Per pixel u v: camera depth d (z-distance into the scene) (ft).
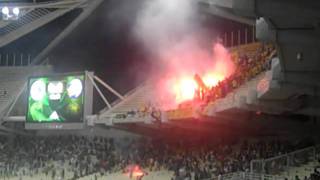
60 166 167.63
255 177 98.84
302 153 107.86
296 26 44.96
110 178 148.97
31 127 166.81
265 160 102.83
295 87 69.36
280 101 91.40
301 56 52.42
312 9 37.11
